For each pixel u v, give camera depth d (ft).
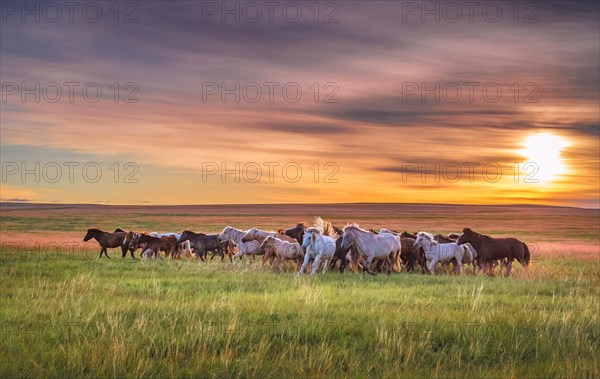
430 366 33.37
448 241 102.32
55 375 30.60
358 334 39.96
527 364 34.01
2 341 36.86
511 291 63.93
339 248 88.48
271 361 33.27
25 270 77.00
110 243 118.52
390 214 543.39
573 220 439.63
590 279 83.61
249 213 554.05
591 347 36.37
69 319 42.78
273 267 92.02
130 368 31.58
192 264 92.02
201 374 31.01
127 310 46.26
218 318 43.50
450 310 47.75
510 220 432.25
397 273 91.81
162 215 481.87
